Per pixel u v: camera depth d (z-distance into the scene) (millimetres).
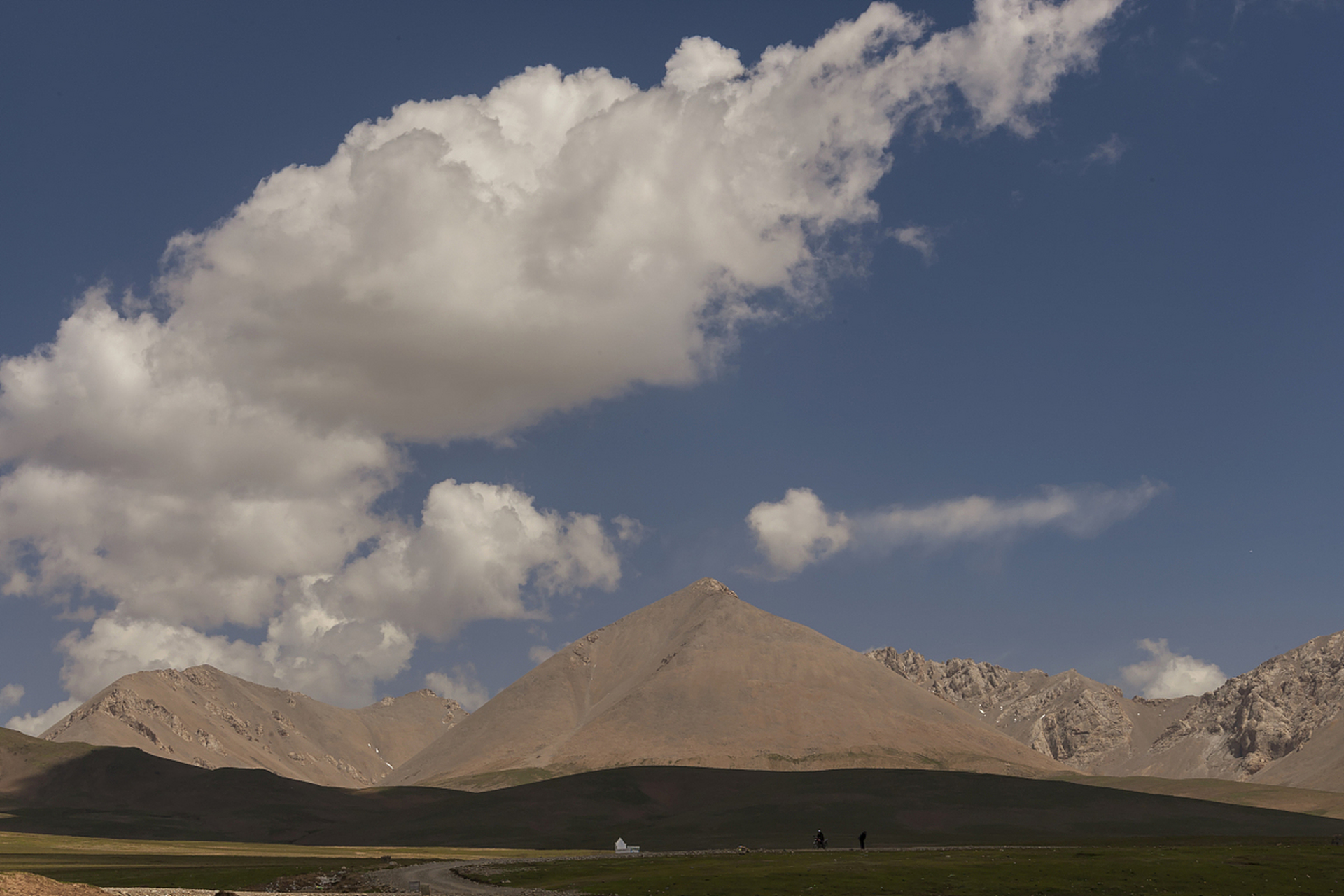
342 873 150000
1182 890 116500
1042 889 115750
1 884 71562
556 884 127875
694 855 186000
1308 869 134250
